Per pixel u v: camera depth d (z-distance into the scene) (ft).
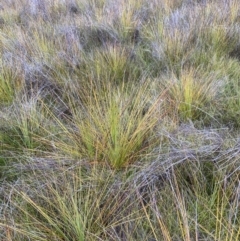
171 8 15.03
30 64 10.17
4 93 8.96
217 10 13.41
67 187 5.38
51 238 4.77
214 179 5.76
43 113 7.87
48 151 6.89
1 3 20.33
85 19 14.83
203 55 10.28
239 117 7.38
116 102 7.22
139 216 5.09
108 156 6.18
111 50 10.64
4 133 7.45
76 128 7.20
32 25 14.85
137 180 5.67
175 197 5.08
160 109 7.32
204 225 4.98
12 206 5.50
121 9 14.85
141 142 6.45
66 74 9.82
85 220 4.80
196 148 6.07
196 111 7.72
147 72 9.86
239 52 10.91
